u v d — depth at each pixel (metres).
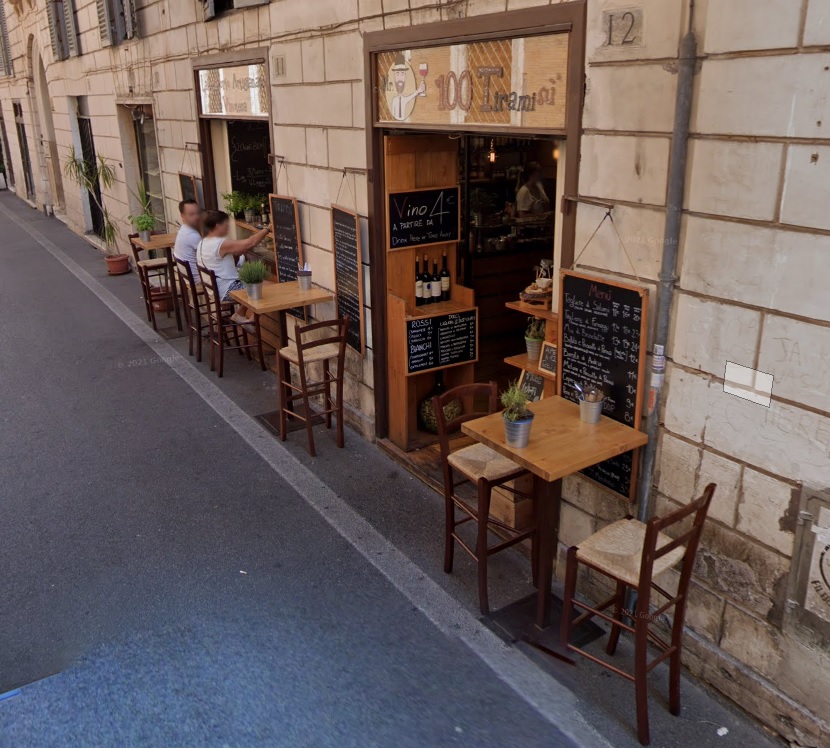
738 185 2.86
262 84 6.53
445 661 3.57
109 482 5.34
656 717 3.22
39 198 19.44
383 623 3.84
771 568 3.01
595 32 3.29
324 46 5.38
